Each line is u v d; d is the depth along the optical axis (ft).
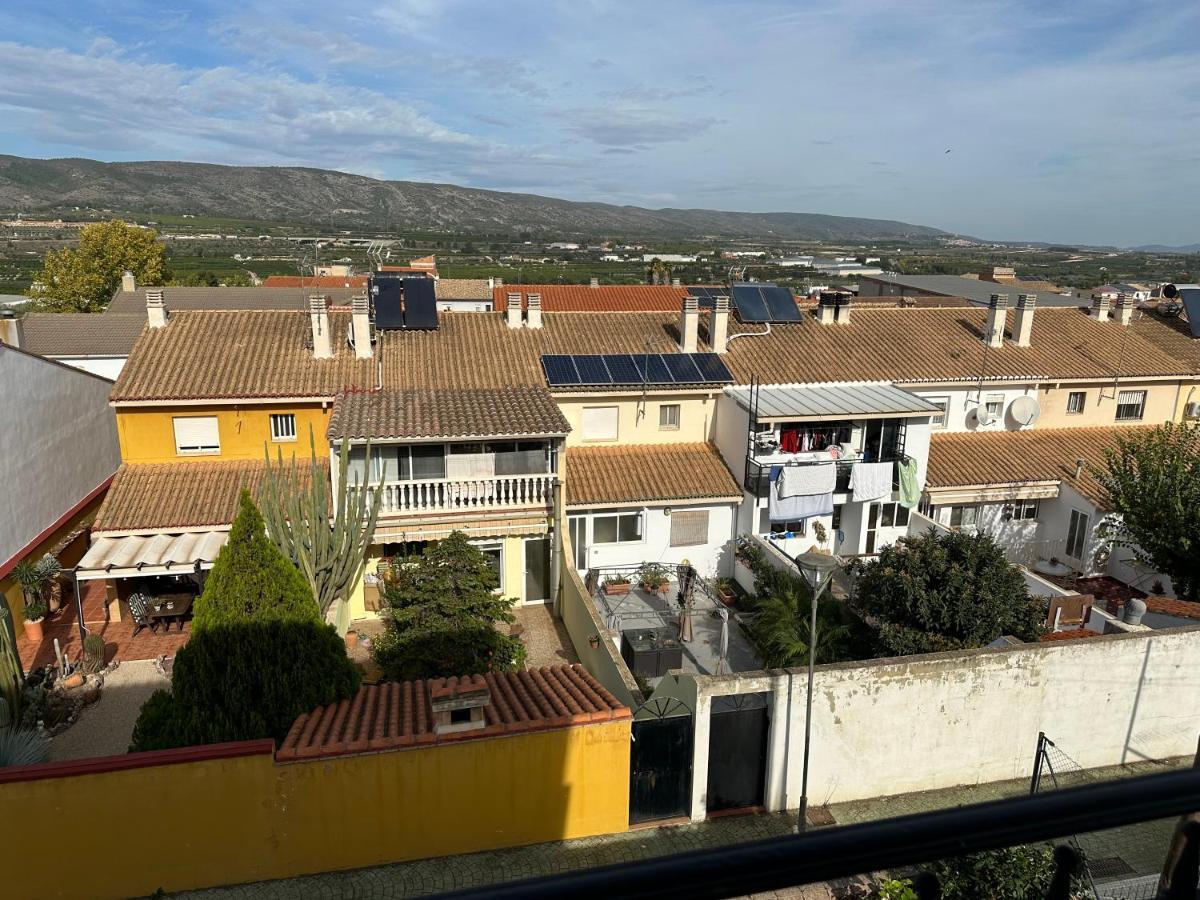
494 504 74.28
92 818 38.50
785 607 66.28
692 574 79.05
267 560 44.19
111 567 66.54
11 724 52.54
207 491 77.10
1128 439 90.79
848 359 97.71
